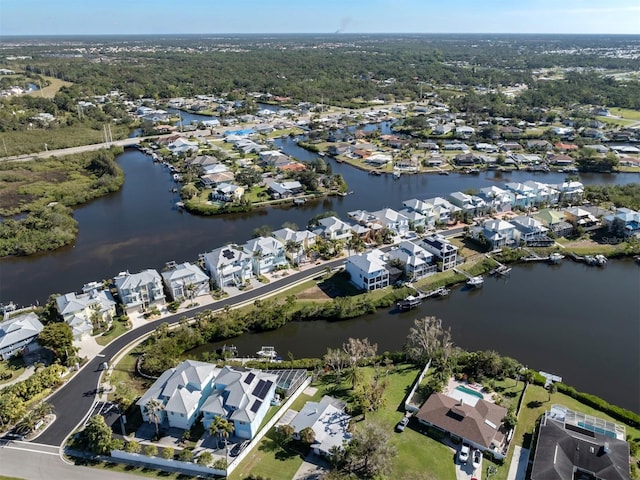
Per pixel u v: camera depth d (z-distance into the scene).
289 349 110.94
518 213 186.88
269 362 102.38
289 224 169.62
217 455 78.88
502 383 95.75
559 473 71.12
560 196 197.62
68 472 76.19
